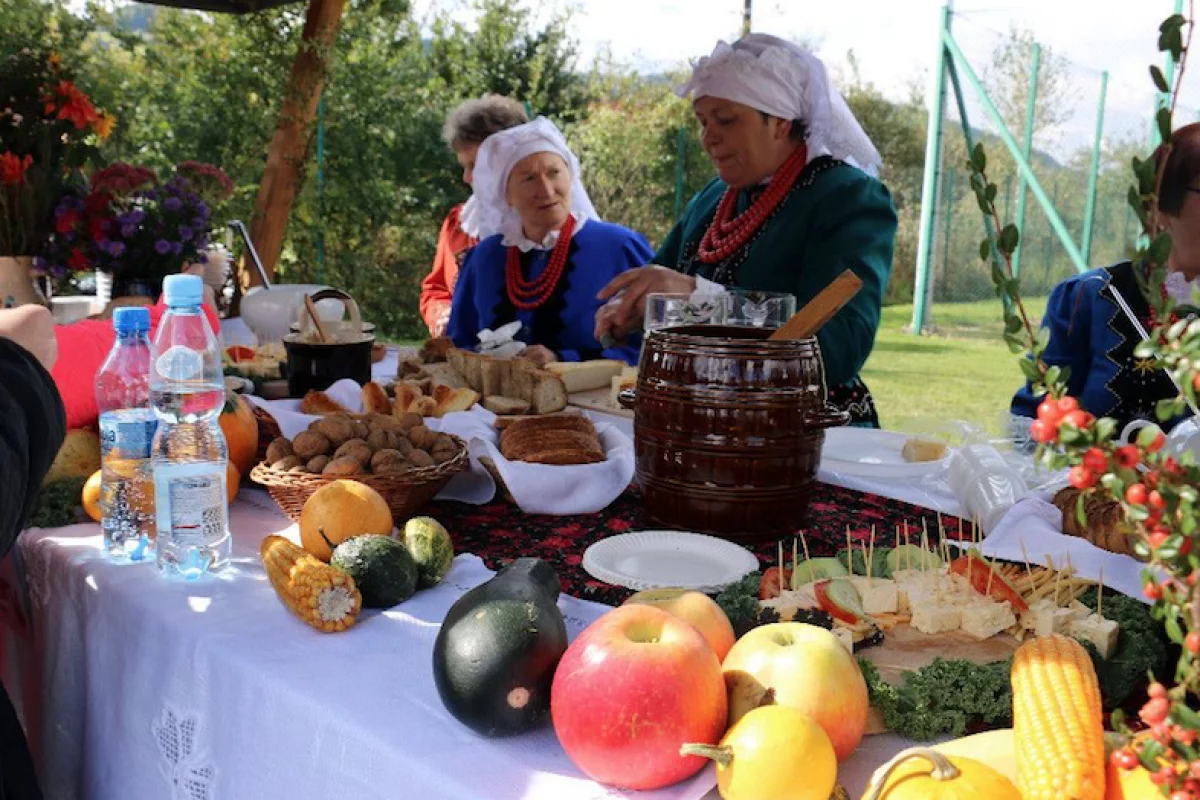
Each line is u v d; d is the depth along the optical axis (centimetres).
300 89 604
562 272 339
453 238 481
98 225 334
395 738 89
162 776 115
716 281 290
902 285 1391
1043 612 101
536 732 90
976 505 150
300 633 111
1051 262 1209
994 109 1066
